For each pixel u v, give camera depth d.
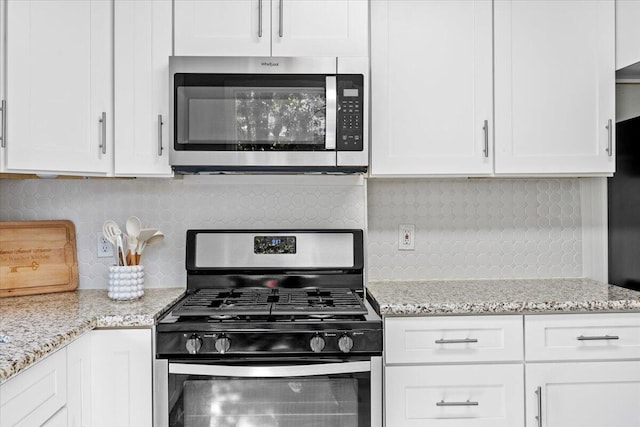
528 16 1.93
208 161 1.83
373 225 2.24
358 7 1.90
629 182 1.97
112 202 2.15
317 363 1.60
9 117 1.60
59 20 1.71
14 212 2.10
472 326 1.70
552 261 2.27
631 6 1.88
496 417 1.70
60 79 1.71
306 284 2.12
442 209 2.25
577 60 1.93
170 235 2.17
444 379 1.69
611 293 1.87
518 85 1.93
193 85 1.82
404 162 1.92
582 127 1.93
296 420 1.61
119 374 1.58
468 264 2.26
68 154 1.73
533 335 1.71
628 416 1.72
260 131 1.84
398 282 2.22
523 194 2.26
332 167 1.90
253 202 2.19
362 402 1.63
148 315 1.59
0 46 1.59
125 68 1.85
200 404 1.59
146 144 1.86
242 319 1.63
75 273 2.10
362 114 1.84
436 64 1.92
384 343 1.68
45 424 1.25
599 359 1.72
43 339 1.28
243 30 1.89
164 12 1.87
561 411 1.72
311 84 1.83
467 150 1.92
